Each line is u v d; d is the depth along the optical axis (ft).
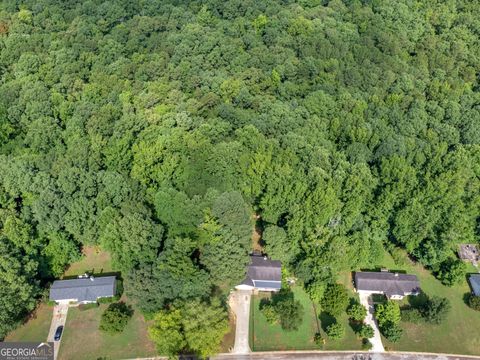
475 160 424.05
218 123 412.57
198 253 353.72
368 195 392.27
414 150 428.97
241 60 497.05
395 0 593.01
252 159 380.58
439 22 586.45
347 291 376.07
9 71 495.41
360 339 345.72
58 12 570.05
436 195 381.40
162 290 325.01
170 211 346.33
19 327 342.03
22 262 339.16
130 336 337.93
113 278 362.94
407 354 340.80
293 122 428.15
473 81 541.75
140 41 535.19
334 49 510.99
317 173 377.91
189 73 483.51
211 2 578.66
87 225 362.74
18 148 416.26
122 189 372.58
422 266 401.70
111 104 429.79
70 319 347.97
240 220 343.46
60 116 441.27
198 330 307.99
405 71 512.22
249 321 351.87
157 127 406.00
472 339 353.92
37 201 354.54
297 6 570.46
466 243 416.05
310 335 346.74
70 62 494.18
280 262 372.79
